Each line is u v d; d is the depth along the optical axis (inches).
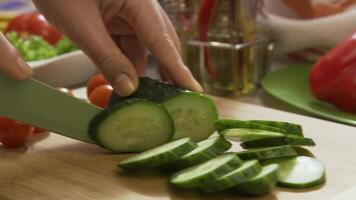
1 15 39.3
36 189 19.0
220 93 28.4
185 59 28.8
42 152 21.4
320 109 25.9
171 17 28.7
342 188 18.3
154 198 18.3
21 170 20.2
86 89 27.1
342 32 30.5
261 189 17.7
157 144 21.2
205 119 21.7
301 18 31.8
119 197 18.4
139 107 20.8
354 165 19.6
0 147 21.9
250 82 28.7
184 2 28.7
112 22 23.1
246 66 28.2
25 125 21.5
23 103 20.0
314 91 26.5
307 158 19.3
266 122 20.4
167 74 21.9
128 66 20.8
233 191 18.2
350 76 25.3
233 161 18.1
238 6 27.3
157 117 21.0
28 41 31.2
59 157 21.0
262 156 19.1
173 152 19.1
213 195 18.2
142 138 21.0
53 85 29.0
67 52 30.8
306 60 32.4
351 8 31.3
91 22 20.6
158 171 19.7
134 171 19.8
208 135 21.8
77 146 21.8
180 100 21.4
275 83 28.7
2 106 19.8
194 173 18.2
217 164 18.1
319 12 31.2
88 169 20.1
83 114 20.9
